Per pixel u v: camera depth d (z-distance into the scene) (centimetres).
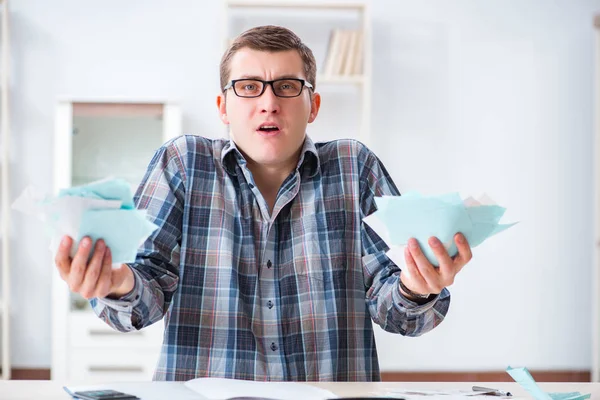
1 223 395
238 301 134
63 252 99
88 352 357
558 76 420
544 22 419
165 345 133
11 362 396
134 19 403
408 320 128
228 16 404
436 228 104
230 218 139
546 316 420
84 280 100
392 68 412
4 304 380
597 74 389
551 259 420
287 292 138
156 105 368
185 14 405
